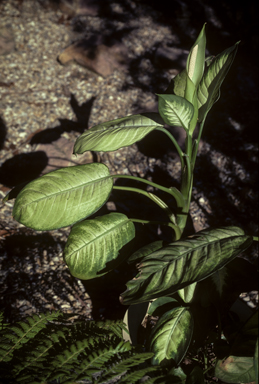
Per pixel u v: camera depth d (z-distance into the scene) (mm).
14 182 3203
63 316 1848
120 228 1899
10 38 4613
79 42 4688
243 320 1976
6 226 2742
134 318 1997
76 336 1793
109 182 1888
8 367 1687
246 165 3365
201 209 3051
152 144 3572
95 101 4141
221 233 1743
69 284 2475
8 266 2494
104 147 1868
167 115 1783
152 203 3068
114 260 1856
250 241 1704
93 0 5410
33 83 4316
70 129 3814
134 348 1779
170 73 4422
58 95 4207
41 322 1802
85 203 1833
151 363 1788
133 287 1670
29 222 1791
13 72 4410
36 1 5309
